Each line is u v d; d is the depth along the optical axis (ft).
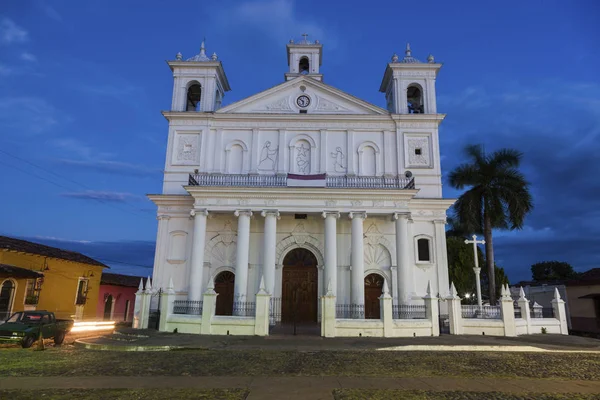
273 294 78.79
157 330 69.05
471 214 91.86
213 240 86.74
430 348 51.70
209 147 92.99
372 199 81.66
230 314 84.23
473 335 67.46
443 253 86.22
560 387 29.73
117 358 42.27
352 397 26.30
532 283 145.38
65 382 29.91
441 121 93.97
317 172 91.20
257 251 86.12
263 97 95.91
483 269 126.93
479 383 30.78
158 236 87.15
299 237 86.99
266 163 91.86
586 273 113.70
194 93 103.71
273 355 44.86
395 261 84.99
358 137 93.56
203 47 101.09
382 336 62.34
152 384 29.43
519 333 70.03
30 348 52.70
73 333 70.85
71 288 107.65
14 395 26.08
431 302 66.80
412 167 91.30
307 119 93.61
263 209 81.46
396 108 95.96
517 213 88.99
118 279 140.05
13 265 88.53
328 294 63.16
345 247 86.17
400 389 28.55
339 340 58.18
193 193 82.17
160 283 84.89
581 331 95.04
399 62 98.27
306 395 26.66
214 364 38.73
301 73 107.04
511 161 92.73
